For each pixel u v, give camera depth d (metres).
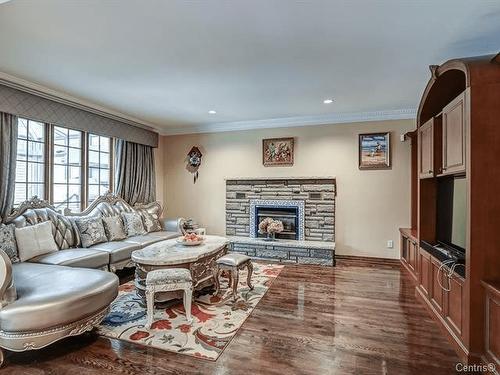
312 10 2.06
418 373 2.02
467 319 2.10
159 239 4.55
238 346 2.35
